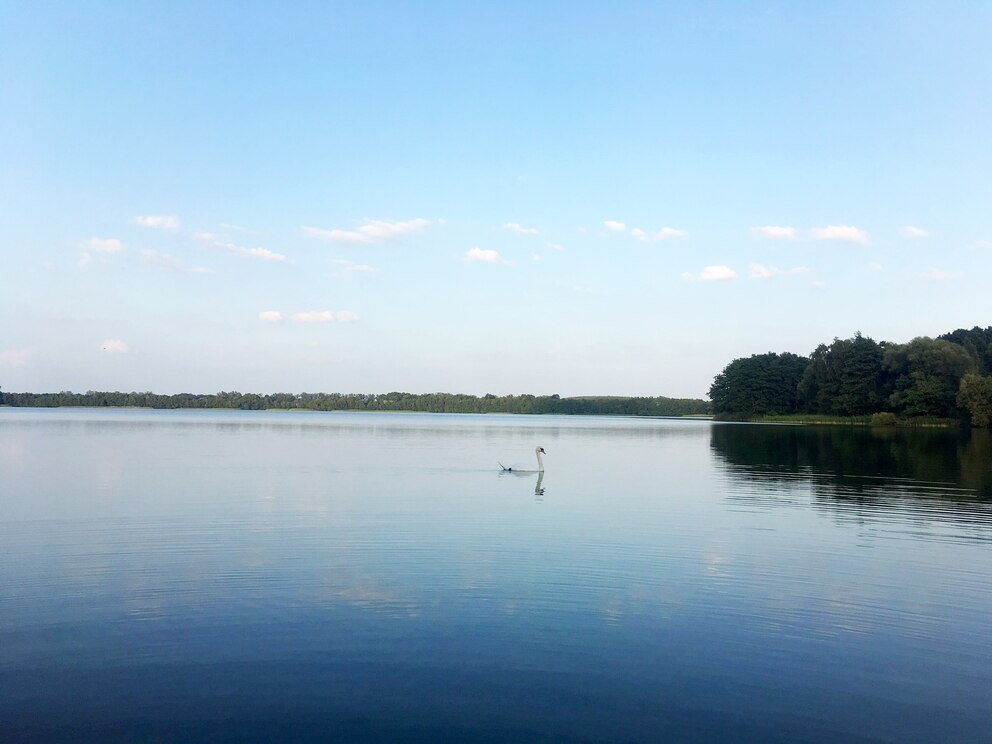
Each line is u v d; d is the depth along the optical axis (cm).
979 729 945
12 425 9806
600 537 2022
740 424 12975
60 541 1927
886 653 1183
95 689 1023
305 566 1670
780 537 2042
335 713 960
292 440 6912
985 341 11081
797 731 933
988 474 3906
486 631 1251
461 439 7644
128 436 7094
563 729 926
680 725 941
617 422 16100
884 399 10838
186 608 1359
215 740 891
